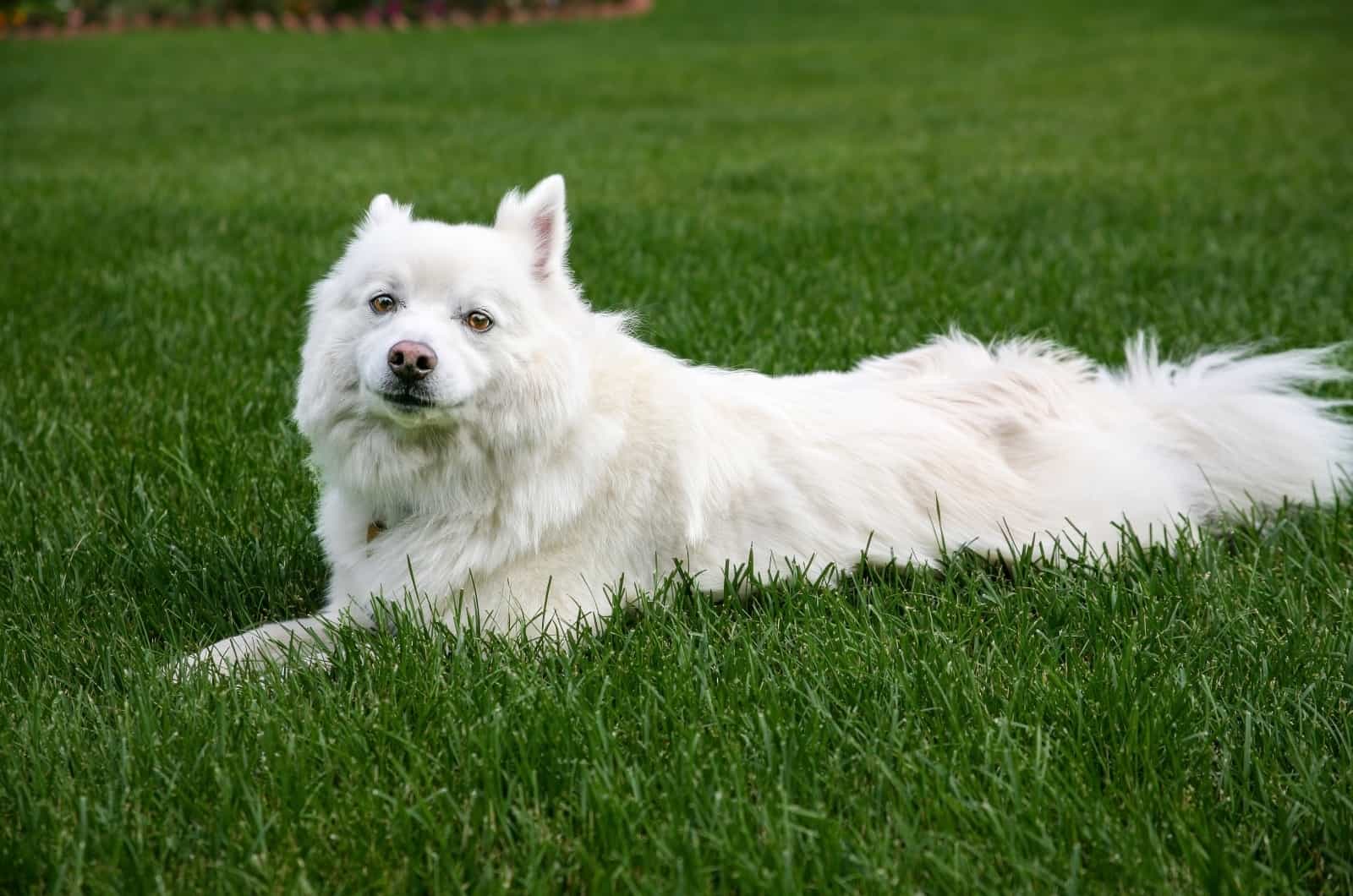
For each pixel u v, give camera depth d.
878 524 3.99
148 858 2.61
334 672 3.46
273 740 2.95
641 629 3.57
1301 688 3.28
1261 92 18.67
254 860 2.60
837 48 27.16
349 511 3.79
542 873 2.59
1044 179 11.67
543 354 3.52
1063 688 3.17
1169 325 6.59
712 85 21.28
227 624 3.87
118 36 30.33
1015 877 2.57
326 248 8.68
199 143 14.61
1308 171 11.79
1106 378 4.82
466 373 3.37
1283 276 7.57
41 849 2.62
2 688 3.32
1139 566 4.00
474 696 3.19
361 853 2.65
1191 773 2.92
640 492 3.74
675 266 8.12
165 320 6.98
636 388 3.81
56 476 4.77
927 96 19.47
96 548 4.19
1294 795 2.81
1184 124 15.68
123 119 16.86
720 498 3.83
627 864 2.56
